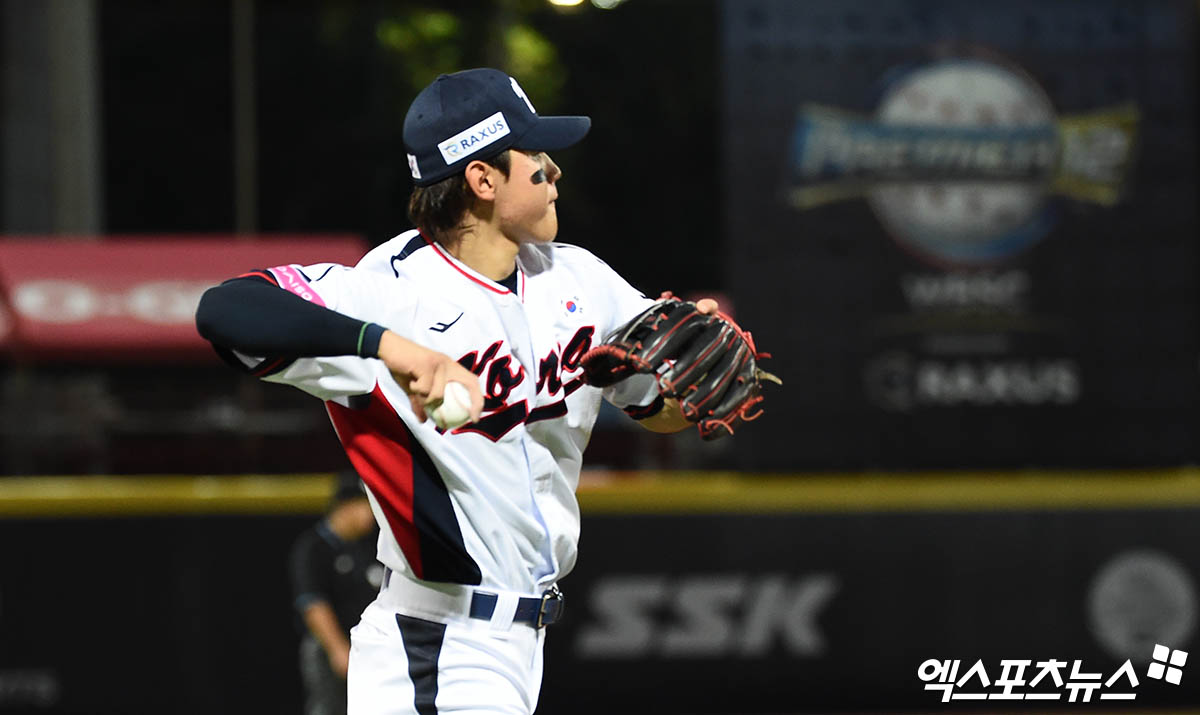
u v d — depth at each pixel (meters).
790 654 27.38
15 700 26.62
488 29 66.94
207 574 27.16
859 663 27.36
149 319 35.09
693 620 27.36
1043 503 27.41
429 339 8.40
